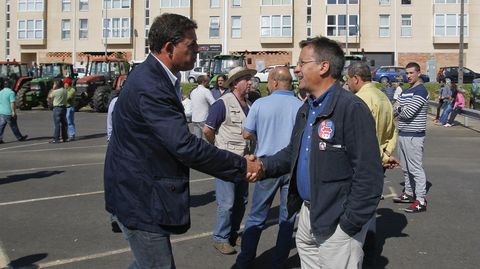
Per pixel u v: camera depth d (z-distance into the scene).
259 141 5.40
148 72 3.33
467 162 12.52
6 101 17.09
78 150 15.02
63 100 17.00
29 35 61.81
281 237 5.28
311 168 3.45
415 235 6.61
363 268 5.45
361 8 54.44
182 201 3.34
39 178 10.56
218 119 6.08
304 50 3.58
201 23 57.38
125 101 3.33
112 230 6.81
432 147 15.38
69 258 5.76
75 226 7.01
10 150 15.16
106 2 59.38
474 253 5.91
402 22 54.12
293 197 3.81
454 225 7.04
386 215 7.60
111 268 5.46
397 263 5.61
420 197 7.76
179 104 3.36
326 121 3.41
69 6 60.66
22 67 31.88
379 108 5.82
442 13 53.34
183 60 3.42
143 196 3.28
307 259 3.76
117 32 59.44
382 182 3.33
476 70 53.16
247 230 5.36
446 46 53.53
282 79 5.43
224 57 33.94
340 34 54.97
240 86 6.13
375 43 54.47
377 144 3.34
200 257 5.84
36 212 7.77
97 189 9.47
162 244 3.32
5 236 6.55
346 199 3.39
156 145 3.27
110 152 3.44
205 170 3.37
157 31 3.38
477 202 8.36
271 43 56.00
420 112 7.66
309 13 55.44
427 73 51.81
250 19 56.28
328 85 3.54
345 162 3.39
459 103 21.47
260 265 5.62
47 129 21.25
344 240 3.38
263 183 5.24
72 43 60.66
